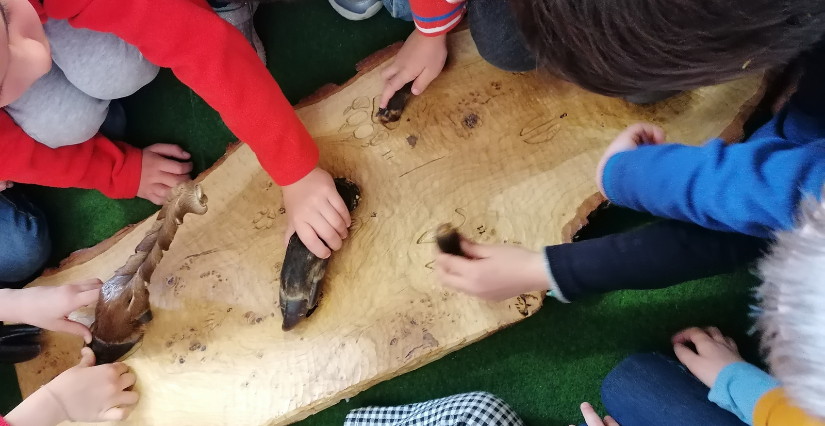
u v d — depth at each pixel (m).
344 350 0.86
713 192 0.60
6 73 0.62
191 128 0.98
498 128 0.88
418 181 0.88
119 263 0.93
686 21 0.49
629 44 0.51
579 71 0.56
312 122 0.91
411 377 0.94
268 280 0.89
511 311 0.85
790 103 0.66
